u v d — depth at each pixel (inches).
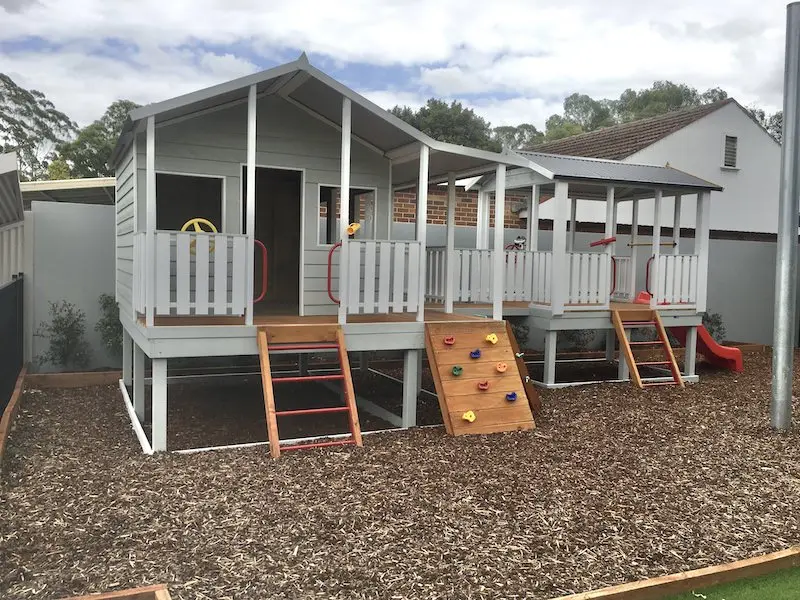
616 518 187.6
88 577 144.9
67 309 392.8
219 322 266.4
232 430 285.0
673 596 146.8
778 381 290.7
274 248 382.0
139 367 297.6
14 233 385.4
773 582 154.6
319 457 231.3
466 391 274.8
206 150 291.0
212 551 158.7
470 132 1481.3
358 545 164.1
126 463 225.0
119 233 358.0
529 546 167.3
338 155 317.4
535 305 390.6
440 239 493.7
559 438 267.0
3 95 1796.3
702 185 406.6
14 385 331.6
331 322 279.0
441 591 143.3
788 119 279.6
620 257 465.7
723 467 238.4
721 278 568.7
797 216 286.8
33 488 200.4
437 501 194.4
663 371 448.1
